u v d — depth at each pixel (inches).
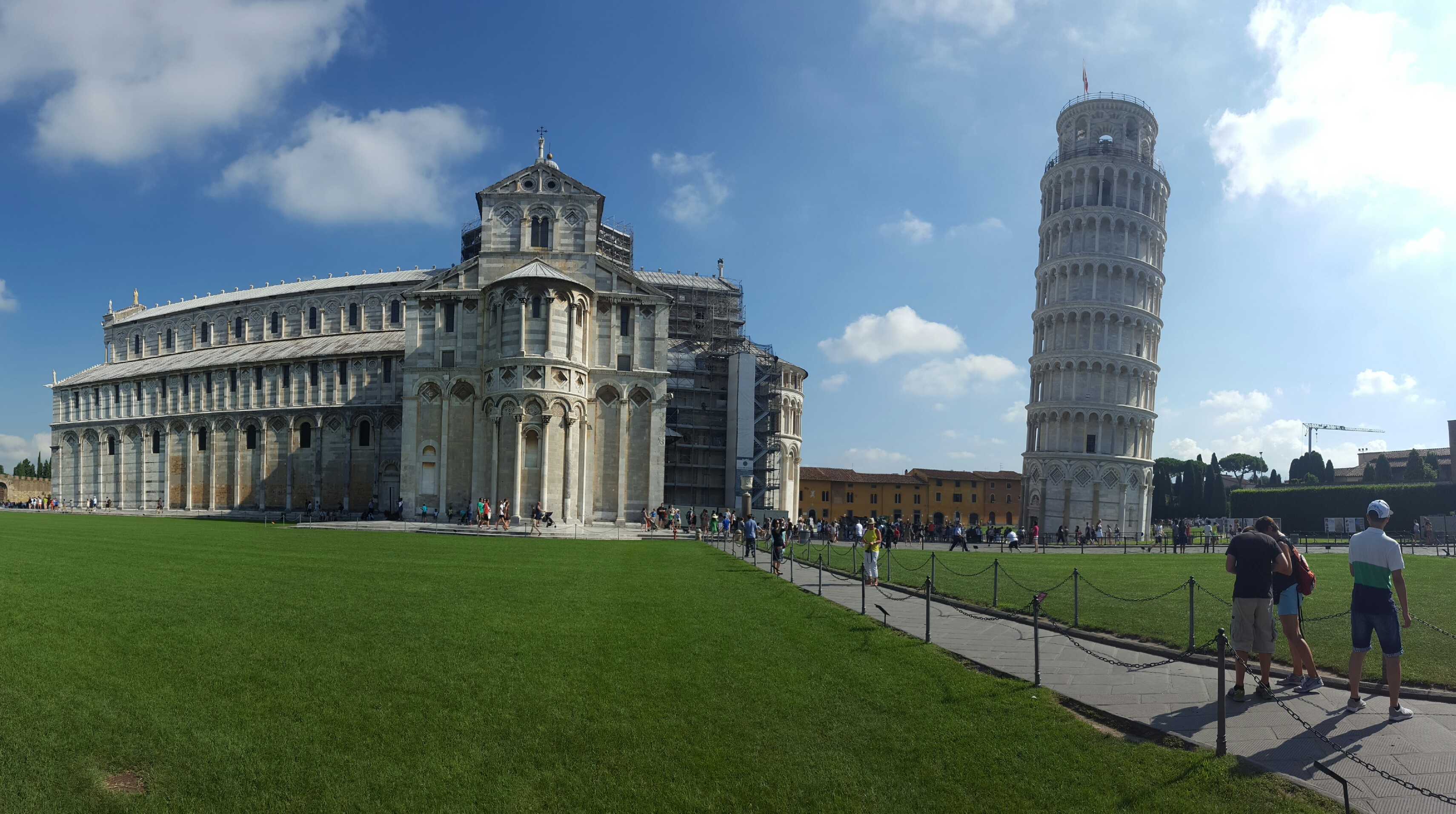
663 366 2913.4
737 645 722.8
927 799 440.8
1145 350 4387.3
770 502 4188.0
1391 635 530.3
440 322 2839.6
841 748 495.8
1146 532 4315.9
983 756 482.6
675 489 3897.6
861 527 2305.6
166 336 4793.3
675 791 443.8
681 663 652.7
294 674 585.0
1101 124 4564.5
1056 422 4298.7
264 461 3774.6
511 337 2682.1
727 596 1040.8
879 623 871.1
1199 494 5354.3
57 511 3939.5
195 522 2886.3
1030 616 906.7
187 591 892.6
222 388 3971.5
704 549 1984.5
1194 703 565.6
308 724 501.7
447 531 2381.9
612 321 2888.8
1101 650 744.3
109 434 4355.3
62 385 4608.8
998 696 580.7
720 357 4013.3
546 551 1704.0
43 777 426.9
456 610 836.0
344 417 3631.9
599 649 684.7
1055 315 4382.4
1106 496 4180.6
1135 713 543.8
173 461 4082.2
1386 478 4904.0
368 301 4104.3
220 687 553.6
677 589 1084.5
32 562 1106.1
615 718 529.3
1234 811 410.0
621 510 2819.9
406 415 2795.3
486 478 2738.7
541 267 2748.5
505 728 508.1
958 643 771.4
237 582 986.1
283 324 4315.9
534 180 2935.5
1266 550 572.7
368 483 3590.1
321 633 703.7
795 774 463.2
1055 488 4224.9
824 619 881.5
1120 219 4355.3
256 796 422.6
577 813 421.1
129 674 568.1
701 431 3964.1
